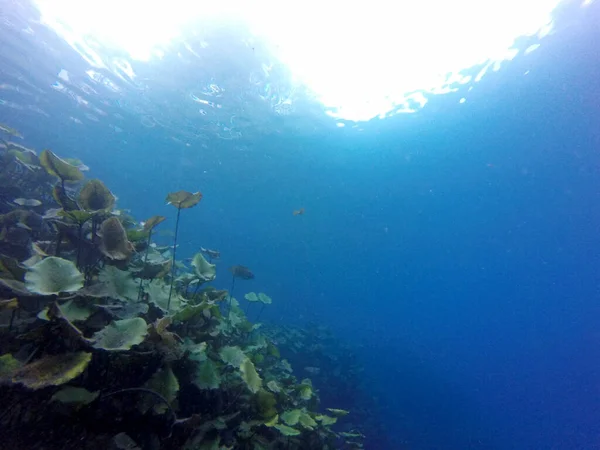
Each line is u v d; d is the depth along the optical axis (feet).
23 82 61.21
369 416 43.73
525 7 36.81
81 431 9.84
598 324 177.06
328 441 18.89
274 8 38.58
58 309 9.16
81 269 13.76
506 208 87.45
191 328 15.70
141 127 75.36
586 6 35.19
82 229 14.40
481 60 44.68
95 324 11.10
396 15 40.04
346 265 299.17
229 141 78.23
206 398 13.74
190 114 64.64
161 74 51.13
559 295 164.76
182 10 38.60
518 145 59.52
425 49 44.16
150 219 15.23
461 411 86.38
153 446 10.41
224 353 15.49
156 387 11.00
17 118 81.30
